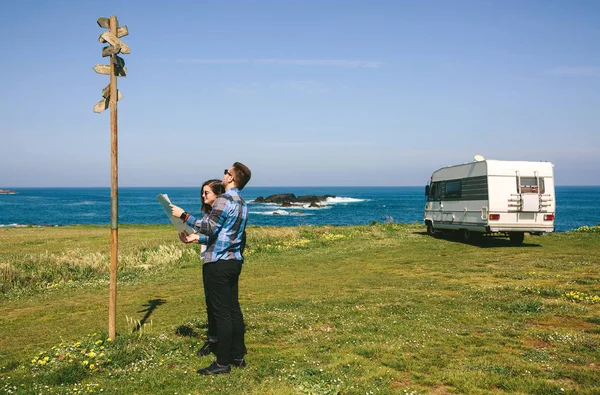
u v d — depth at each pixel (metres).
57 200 143.25
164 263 15.63
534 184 17.30
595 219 52.12
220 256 4.84
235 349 5.14
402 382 4.62
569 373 4.70
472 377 4.62
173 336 6.38
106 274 14.09
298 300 9.14
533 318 7.17
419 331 6.44
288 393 4.24
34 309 9.51
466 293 9.30
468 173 18.50
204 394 4.30
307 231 23.45
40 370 5.10
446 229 20.55
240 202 4.97
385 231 24.05
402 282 11.02
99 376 4.96
